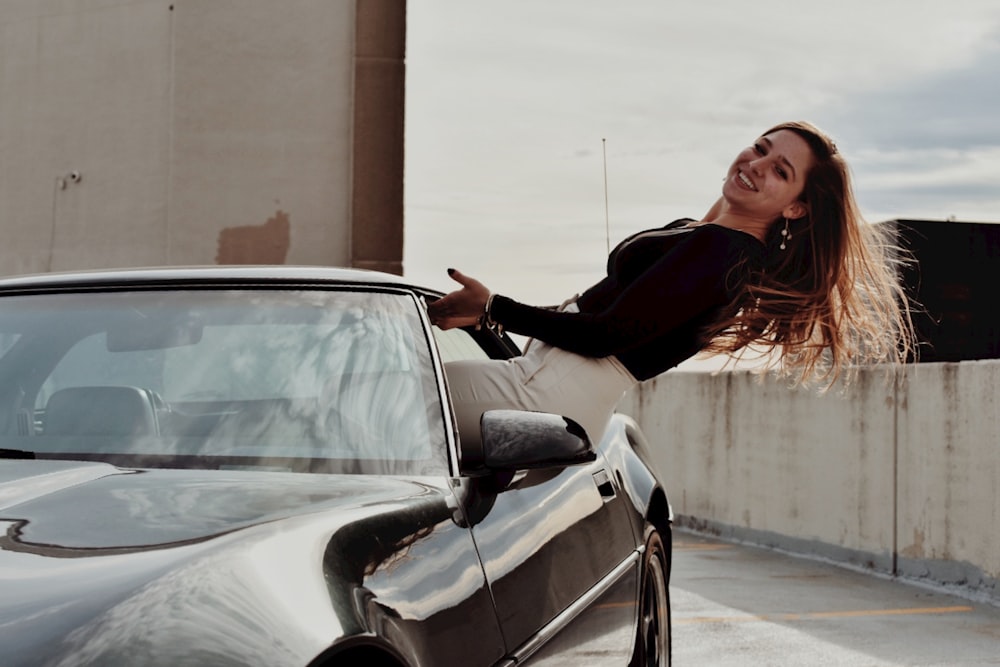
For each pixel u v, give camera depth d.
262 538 2.07
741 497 11.27
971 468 8.09
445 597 2.37
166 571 1.90
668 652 4.94
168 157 16.27
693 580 8.74
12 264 17.39
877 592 8.20
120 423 2.77
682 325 3.63
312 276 3.18
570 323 3.52
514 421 2.77
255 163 16.16
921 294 13.87
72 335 3.03
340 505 2.34
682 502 12.46
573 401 3.62
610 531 3.86
